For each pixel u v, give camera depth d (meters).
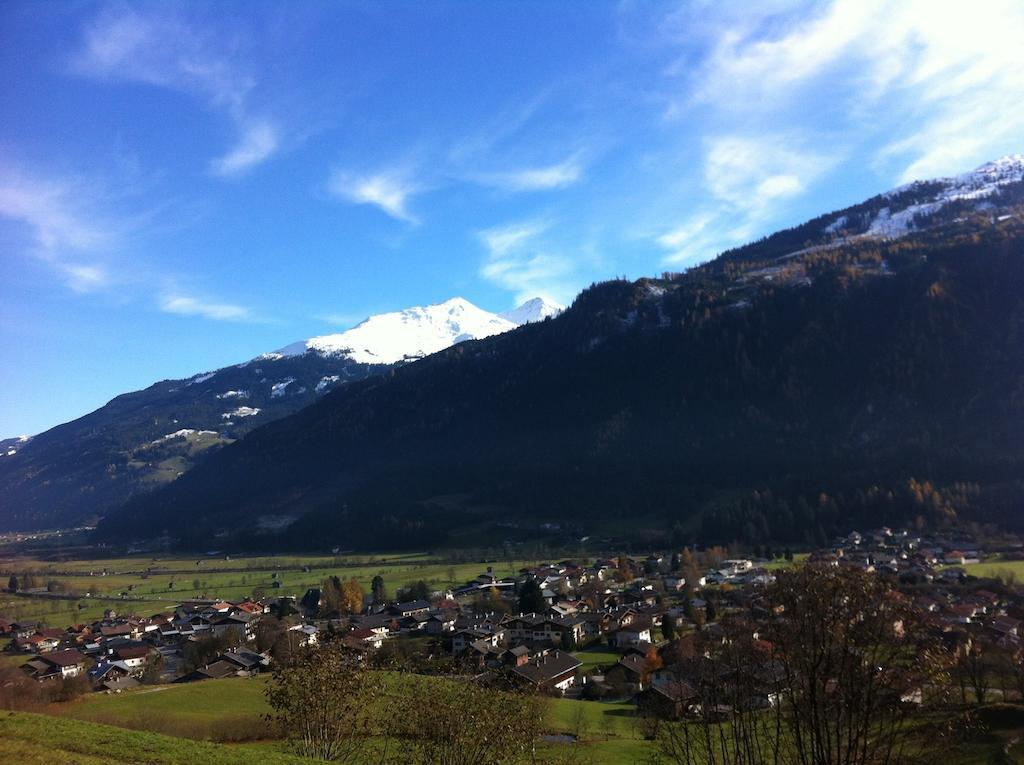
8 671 87.62
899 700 19.62
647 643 100.31
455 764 33.88
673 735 34.06
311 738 38.34
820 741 20.27
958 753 39.03
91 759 30.39
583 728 59.19
